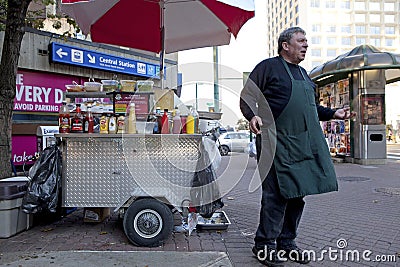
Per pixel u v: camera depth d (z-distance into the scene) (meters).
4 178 4.90
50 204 4.03
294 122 3.30
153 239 3.85
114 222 4.81
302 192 3.24
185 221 4.64
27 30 9.22
